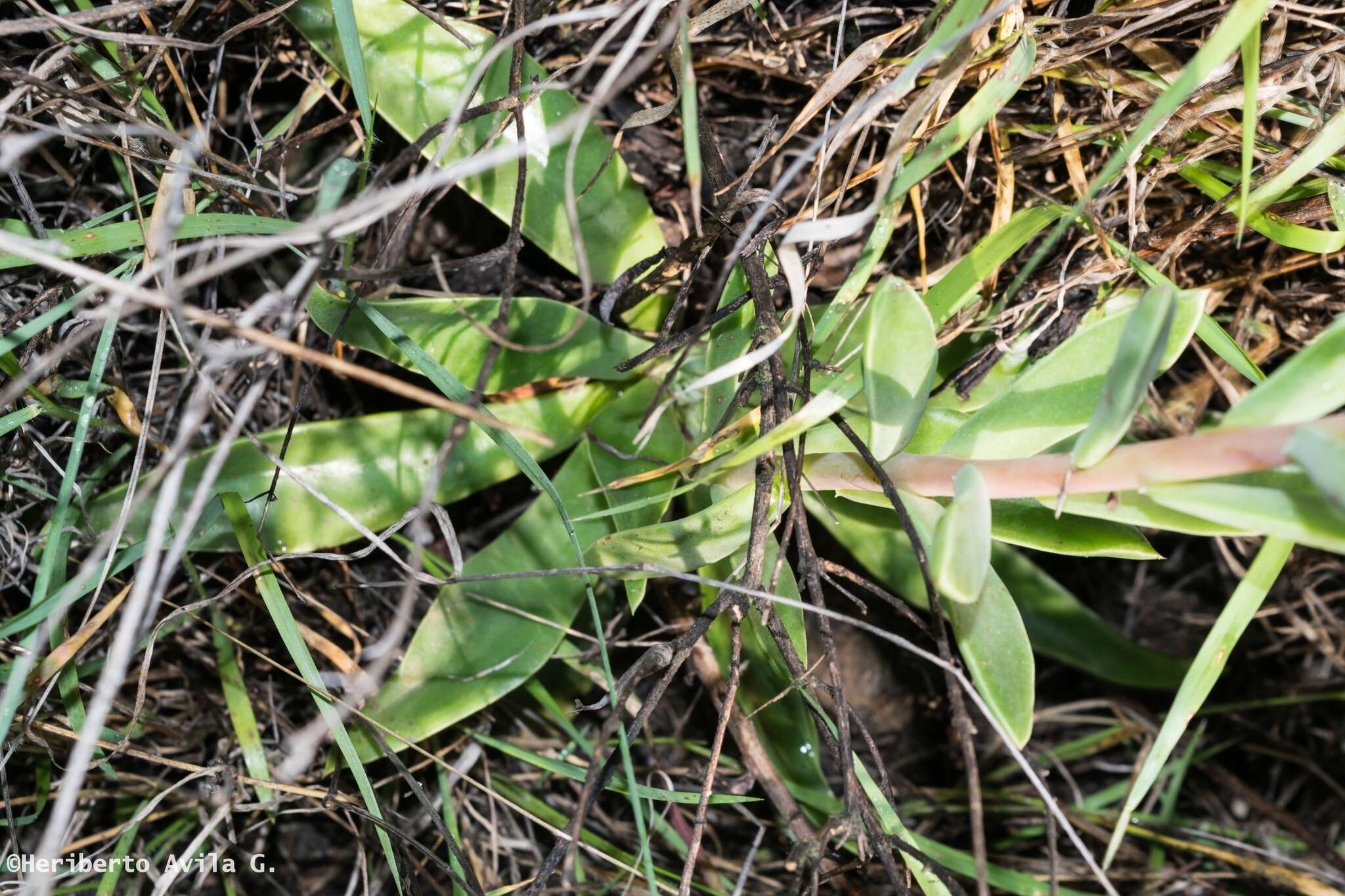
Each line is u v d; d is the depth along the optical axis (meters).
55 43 0.62
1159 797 0.87
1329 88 0.61
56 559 0.62
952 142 0.55
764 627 0.62
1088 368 0.57
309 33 0.63
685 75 0.52
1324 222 0.65
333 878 0.78
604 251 0.68
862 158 0.69
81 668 0.67
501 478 0.68
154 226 0.58
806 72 0.68
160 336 0.60
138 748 0.63
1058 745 0.92
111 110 0.60
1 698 0.61
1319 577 0.80
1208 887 0.80
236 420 0.51
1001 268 0.68
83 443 0.60
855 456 0.59
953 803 0.85
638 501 0.60
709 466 0.64
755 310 0.62
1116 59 0.65
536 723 0.76
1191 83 0.51
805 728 0.68
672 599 0.74
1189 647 0.93
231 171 0.65
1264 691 0.89
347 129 0.71
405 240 0.63
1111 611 0.94
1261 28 0.63
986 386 0.66
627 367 0.61
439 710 0.64
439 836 0.74
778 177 0.71
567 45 0.68
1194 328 0.55
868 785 0.56
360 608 0.75
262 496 0.64
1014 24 0.61
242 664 0.72
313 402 0.73
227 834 0.69
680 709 0.82
